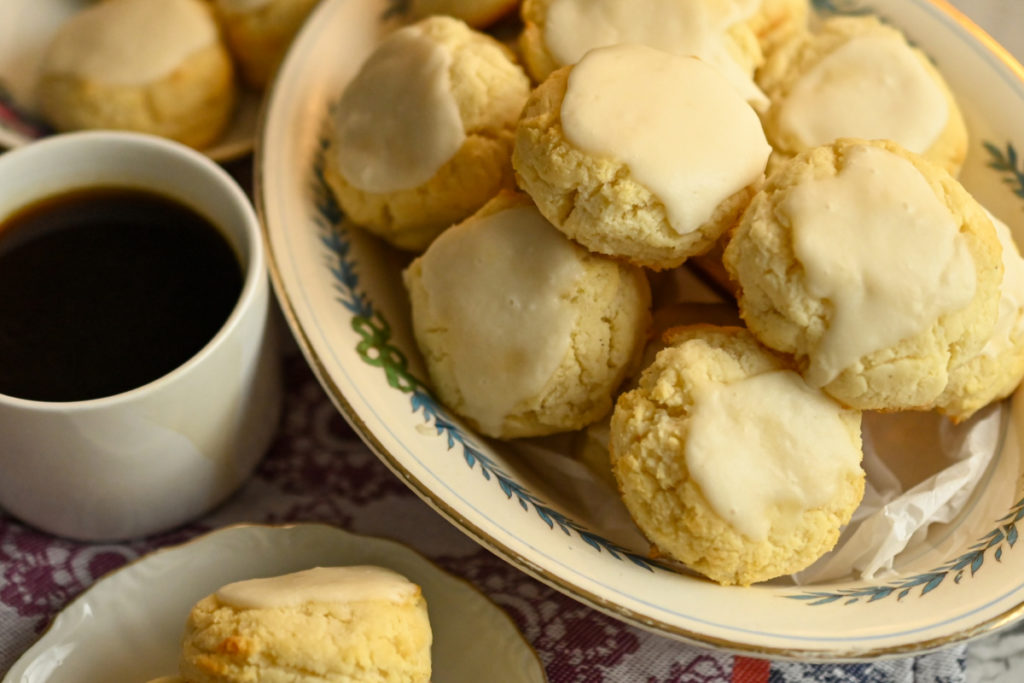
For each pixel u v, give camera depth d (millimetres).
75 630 395
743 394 378
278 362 436
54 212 424
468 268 406
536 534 385
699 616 372
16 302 412
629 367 415
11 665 399
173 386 385
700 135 382
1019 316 405
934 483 406
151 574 404
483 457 404
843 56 436
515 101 422
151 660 397
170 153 419
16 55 494
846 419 383
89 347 406
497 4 450
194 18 487
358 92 437
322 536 410
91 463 394
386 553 408
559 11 422
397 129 427
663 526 378
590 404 410
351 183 432
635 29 419
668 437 376
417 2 459
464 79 421
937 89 431
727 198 383
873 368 369
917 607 378
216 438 410
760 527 374
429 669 381
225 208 418
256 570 407
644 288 416
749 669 410
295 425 451
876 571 394
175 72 478
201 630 374
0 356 402
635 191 376
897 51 435
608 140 376
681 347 388
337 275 428
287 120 444
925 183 378
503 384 404
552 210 387
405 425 399
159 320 411
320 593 377
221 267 419
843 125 424
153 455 399
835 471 378
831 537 383
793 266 370
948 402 403
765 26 444
